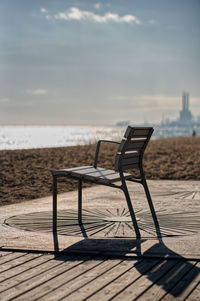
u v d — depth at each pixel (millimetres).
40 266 2854
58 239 3512
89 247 3258
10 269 2795
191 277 2609
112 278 2609
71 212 4703
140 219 4254
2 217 4484
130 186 7023
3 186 7359
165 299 2295
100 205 5180
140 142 3938
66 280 2584
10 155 13391
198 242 3381
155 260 2959
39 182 7855
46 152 15258
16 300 2295
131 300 2285
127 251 3143
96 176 3643
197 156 14156
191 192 6262
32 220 4297
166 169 10031
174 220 4219
